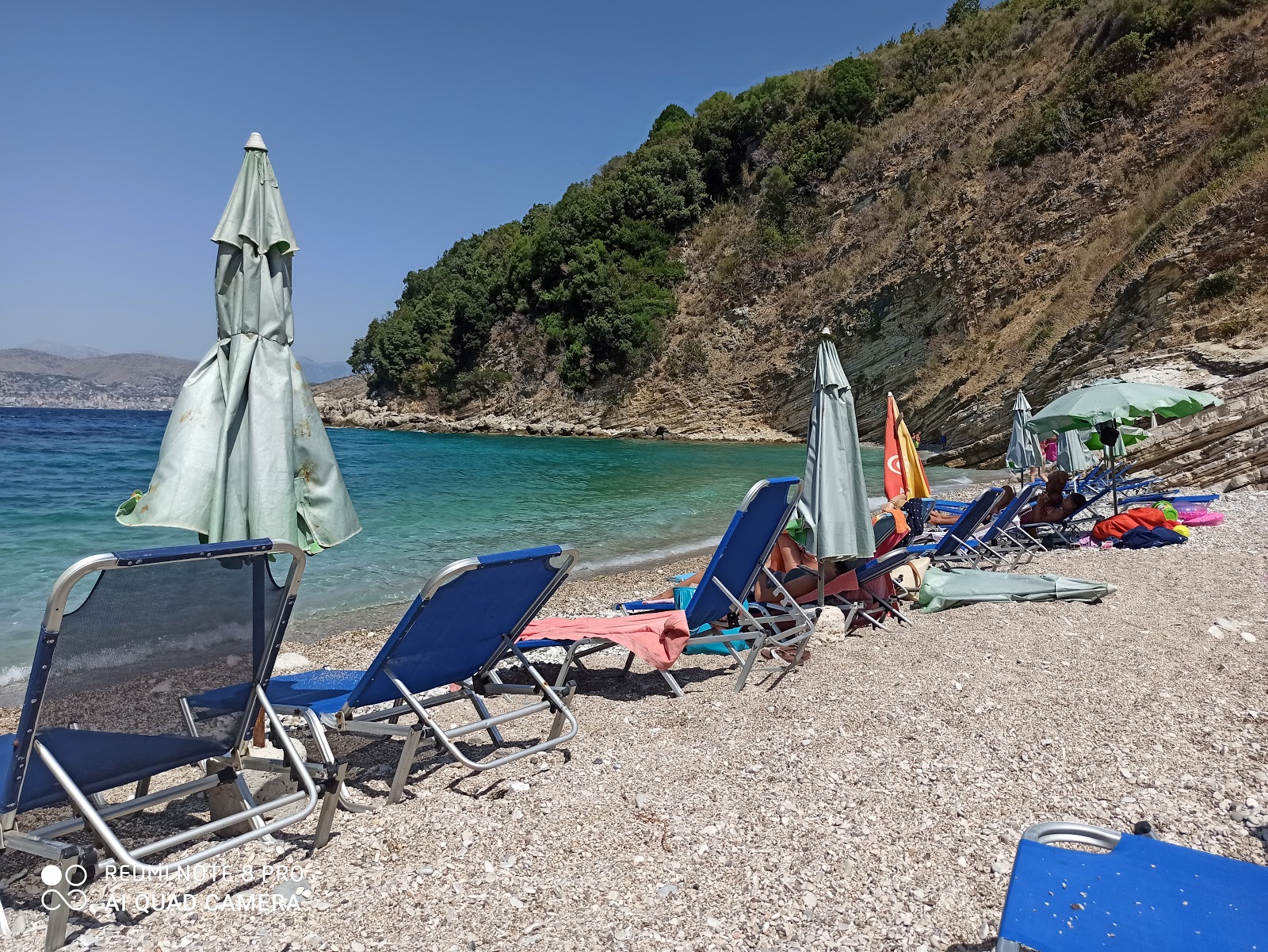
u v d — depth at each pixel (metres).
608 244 55.72
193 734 2.76
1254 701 4.07
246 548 2.58
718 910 2.49
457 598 3.20
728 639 4.86
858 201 46.69
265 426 3.48
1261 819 2.91
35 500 16.14
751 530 4.79
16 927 2.47
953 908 2.48
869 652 5.28
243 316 3.52
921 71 51.12
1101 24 38.81
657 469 26.27
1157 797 3.13
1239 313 20.48
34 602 8.14
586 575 9.89
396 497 17.80
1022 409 15.29
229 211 3.55
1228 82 32.06
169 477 3.40
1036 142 37.12
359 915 2.49
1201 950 1.60
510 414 56.09
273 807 2.75
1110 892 1.79
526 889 2.62
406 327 67.06
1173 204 27.61
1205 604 6.13
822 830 2.96
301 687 3.66
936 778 3.35
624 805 3.21
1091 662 4.81
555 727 3.88
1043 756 3.53
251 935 2.39
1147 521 9.20
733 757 3.65
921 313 37.75
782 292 47.00
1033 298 32.81
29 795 2.43
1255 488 13.34
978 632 5.63
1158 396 11.28
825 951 2.29
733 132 56.75
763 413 44.50
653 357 49.69
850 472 5.73
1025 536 9.61
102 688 2.45
